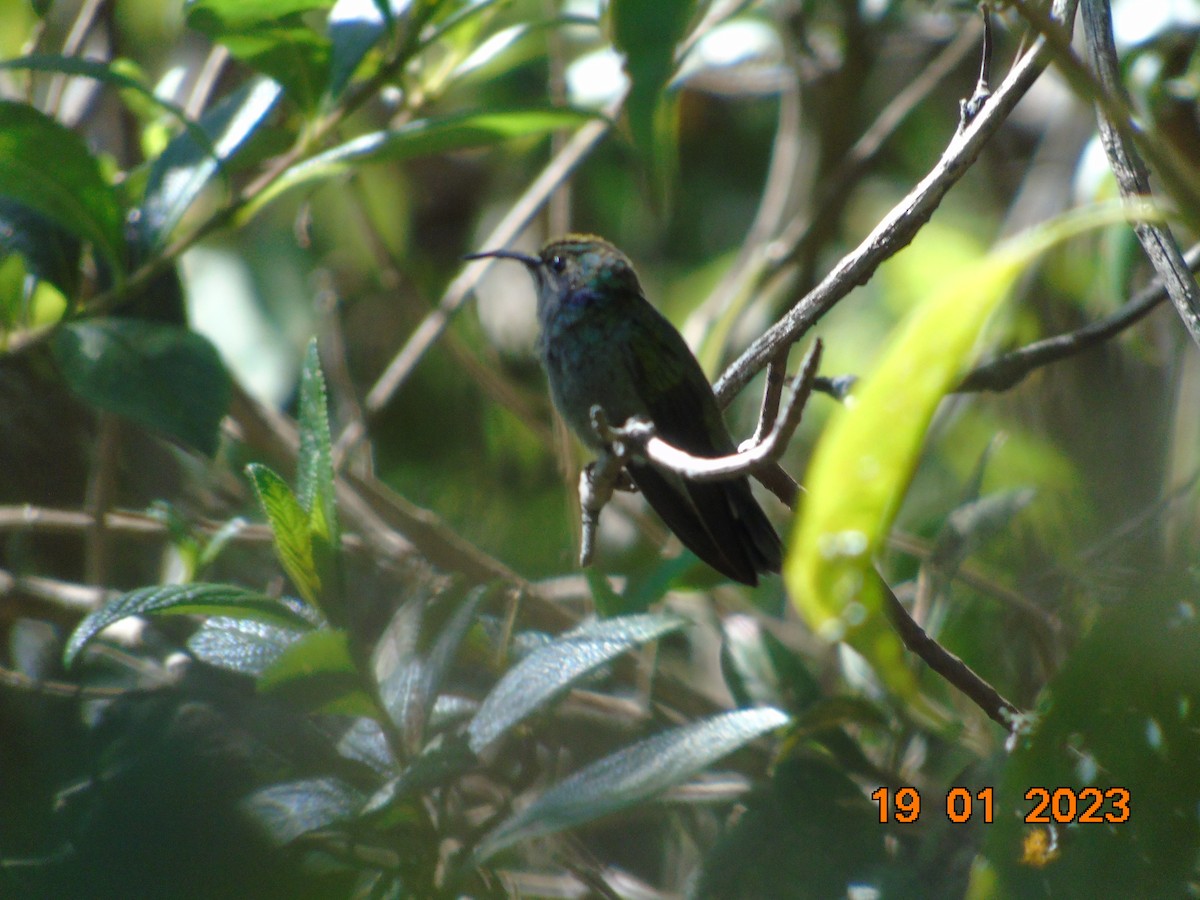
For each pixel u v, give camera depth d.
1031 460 4.35
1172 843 2.05
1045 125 5.88
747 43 5.55
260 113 3.05
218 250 5.23
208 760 2.09
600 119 3.02
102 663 3.43
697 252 6.12
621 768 2.02
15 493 4.09
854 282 2.55
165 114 4.03
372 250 4.71
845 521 1.36
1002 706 2.21
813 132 5.71
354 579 4.05
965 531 3.23
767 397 2.19
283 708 2.39
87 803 2.38
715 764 3.05
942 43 6.04
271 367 5.15
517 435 5.26
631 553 4.98
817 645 4.35
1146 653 2.01
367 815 2.06
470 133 3.03
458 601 2.67
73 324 2.62
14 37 4.12
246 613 2.19
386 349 5.47
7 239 2.84
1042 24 1.41
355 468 4.63
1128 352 4.48
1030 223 4.98
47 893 1.93
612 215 6.02
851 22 5.36
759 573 3.16
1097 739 2.08
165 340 2.60
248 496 4.36
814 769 2.65
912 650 2.24
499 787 2.96
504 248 4.41
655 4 3.05
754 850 2.56
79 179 2.70
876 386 1.30
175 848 1.95
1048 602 3.54
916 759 3.12
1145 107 3.76
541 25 3.63
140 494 4.26
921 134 6.23
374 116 4.73
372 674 2.16
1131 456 4.38
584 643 2.19
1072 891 2.08
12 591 3.53
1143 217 1.28
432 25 3.56
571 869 2.81
